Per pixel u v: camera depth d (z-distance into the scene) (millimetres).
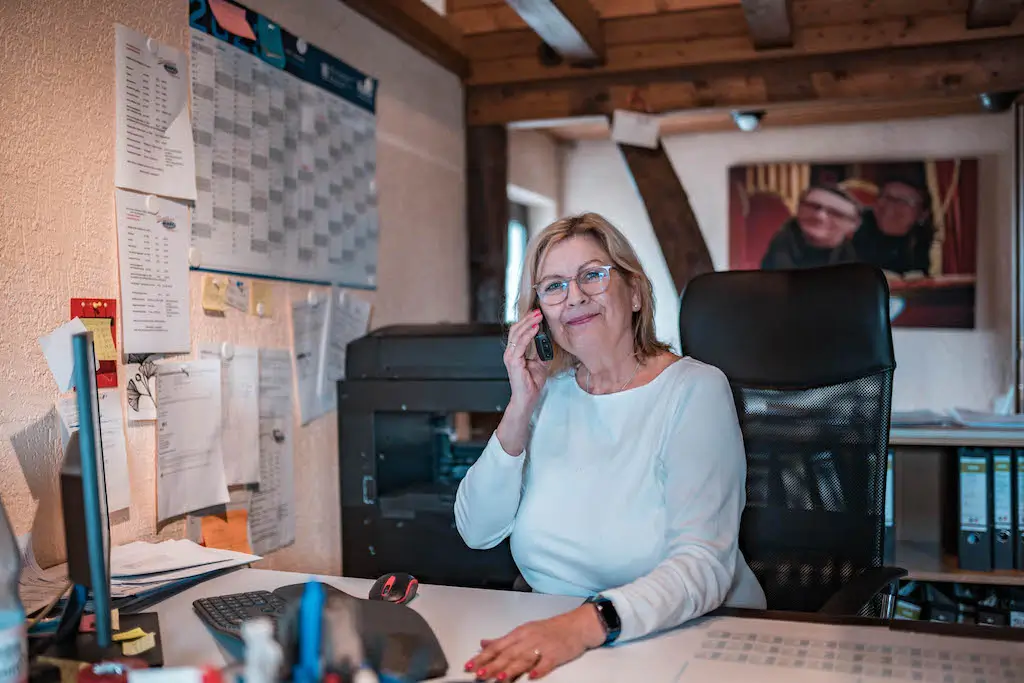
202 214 1885
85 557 992
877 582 1437
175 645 1125
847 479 1607
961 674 975
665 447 1422
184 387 1797
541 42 3314
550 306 1514
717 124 4711
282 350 2186
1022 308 4160
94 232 1580
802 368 1666
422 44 2994
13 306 1409
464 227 3438
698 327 1748
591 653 1079
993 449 2361
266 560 2105
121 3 1650
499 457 1502
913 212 4590
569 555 1434
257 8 2102
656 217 3373
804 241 4730
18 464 1406
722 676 993
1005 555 2355
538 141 4816
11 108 1413
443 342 2143
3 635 905
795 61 3143
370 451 2193
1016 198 4168
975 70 2988
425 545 2154
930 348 4590
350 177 2555
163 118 1755
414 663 987
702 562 1239
